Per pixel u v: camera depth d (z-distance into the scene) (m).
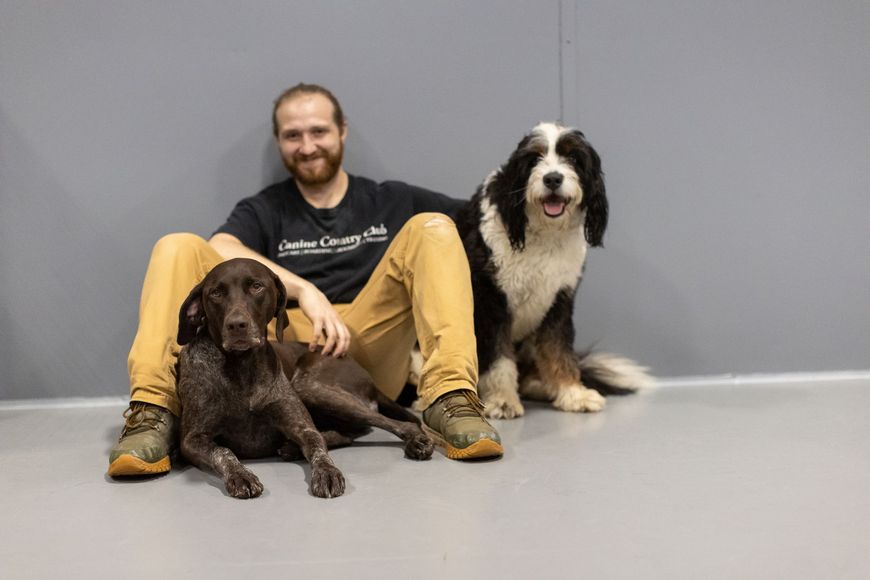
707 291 3.92
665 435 2.81
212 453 2.30
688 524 1.88
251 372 2.41
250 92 3.72
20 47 3.61
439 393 2.58
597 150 3.85
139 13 3.64
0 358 3.68
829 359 3.95
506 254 3.33
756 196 3.90
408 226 2.81
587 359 3.71
